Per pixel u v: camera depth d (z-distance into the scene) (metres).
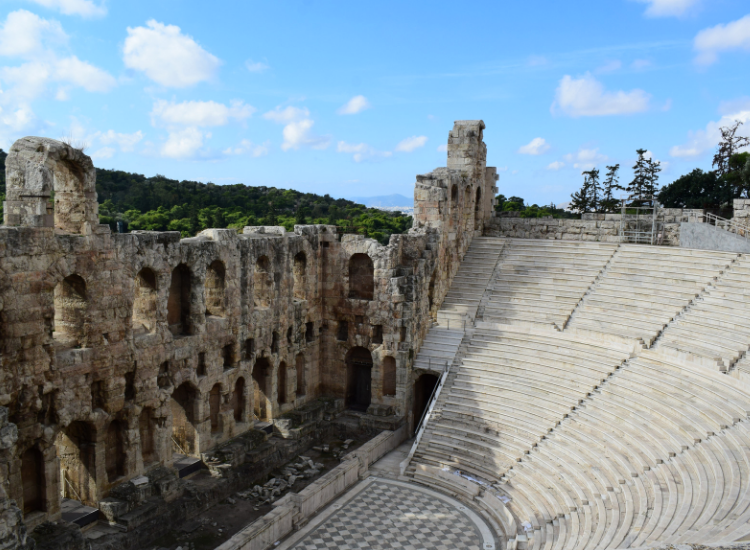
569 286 47.88
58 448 30.91
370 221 102.44
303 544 31.05
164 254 33.28
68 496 30.94
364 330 47.44
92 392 30.23
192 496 33.31
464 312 49.03
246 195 124.81
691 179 74.12
